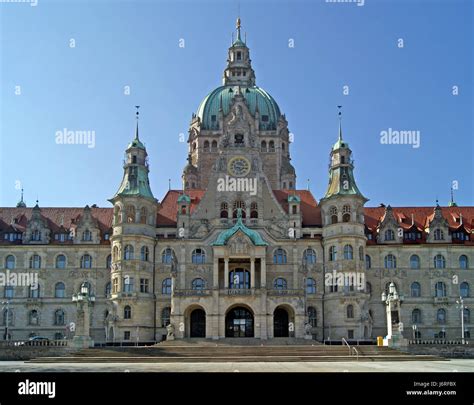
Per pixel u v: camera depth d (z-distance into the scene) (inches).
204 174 5728.3
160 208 4810.5
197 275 4453.7
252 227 4512.8
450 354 3420.3
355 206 4466.0
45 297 4525.1
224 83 6333.7
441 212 4675.2
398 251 4584.2
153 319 4409.5
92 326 4475.9
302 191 4997.5
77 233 4613.7
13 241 4643.2
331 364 2775.6
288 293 4158.5
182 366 2657.5
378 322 4488.2
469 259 4586.6
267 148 5728.3
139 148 4680.1
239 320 4330.7
